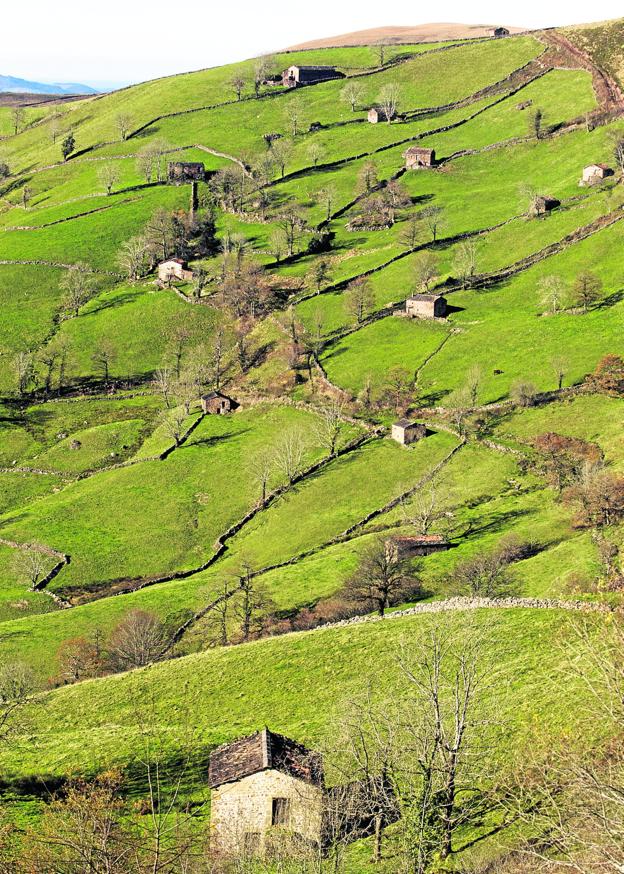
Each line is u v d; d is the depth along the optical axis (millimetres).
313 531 146500
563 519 126688
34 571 145750
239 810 57969
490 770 57156
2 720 78625
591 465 135250
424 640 75812
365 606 109750
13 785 67062
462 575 110125
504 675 70875
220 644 112125
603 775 47250
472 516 136625
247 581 122812
